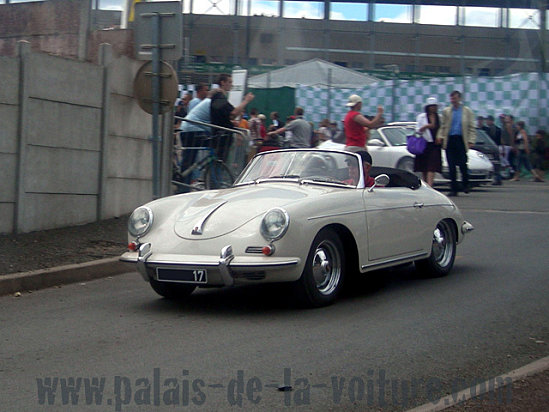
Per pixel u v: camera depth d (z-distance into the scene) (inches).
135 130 437.7
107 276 320.2
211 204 259.3
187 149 468.8
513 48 1067.9
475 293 283.7
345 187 276.2
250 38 1093.1
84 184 398.3
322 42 1086.4
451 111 595.2
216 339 219.0
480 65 1083.3
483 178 673.0
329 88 848.3
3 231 354.3
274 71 863.1
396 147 664.4
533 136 868.0
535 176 861.2
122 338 221.6
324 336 222.2
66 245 347.9
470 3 1083.3
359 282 305.4
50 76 371.2
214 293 284.8
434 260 309.4
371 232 269.7
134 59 431.5
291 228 237.1
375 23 1089.4
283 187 273.3
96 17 692.1
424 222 300.2
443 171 657.0
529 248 379.6
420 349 211.0
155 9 372.8
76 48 462.0
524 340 221.8
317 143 729.6
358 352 207.0
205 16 1095.6
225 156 479.5
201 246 241.1
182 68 910.4
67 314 252.4
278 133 627.2
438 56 1097.4
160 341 217.8
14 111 354.6
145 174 449.7
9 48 483.8
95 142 403.5
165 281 246.2
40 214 372.5
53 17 468.4
